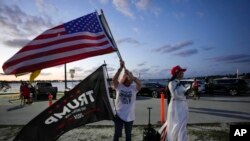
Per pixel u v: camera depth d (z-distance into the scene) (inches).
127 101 180.1
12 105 631.2
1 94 1127.0
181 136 184.9
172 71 195.2
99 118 143.9
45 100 796.6
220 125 311.1
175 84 190.5
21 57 180.1
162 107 328.2
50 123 136.4
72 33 187.2
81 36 185.6
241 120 357.4
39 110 520.4
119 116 179.0
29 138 134.0
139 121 354.6
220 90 906.7
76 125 139.9
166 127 194.1
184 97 192.1
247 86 895.7
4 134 275.6
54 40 184.1
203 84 922.1
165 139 193.0
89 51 181.9
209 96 863.7
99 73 147.3
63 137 255.4
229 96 855.7
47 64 180.4
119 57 186.1
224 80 909.2
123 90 180.9
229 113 435.2
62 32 187.2
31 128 134.8
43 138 134.9
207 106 547.5
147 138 201.9
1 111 505.0
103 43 185.8
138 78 187.6
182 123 186.5
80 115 141.3
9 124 339.9
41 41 184.2
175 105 189.8
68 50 181.5
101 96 145.7
